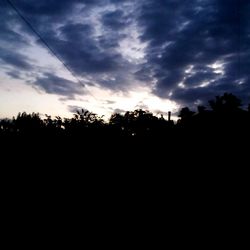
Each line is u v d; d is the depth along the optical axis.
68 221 8.72
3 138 22.52
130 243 7.27
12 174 15.90
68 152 19.92
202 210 10.60
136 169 17.27
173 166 16.31
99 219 9.19
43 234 7.41
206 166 14.79
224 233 8.27
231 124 15.07
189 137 16.73
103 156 19.30
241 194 12.16
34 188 13.27
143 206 11.10
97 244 7.03
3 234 7.14
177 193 13.13
